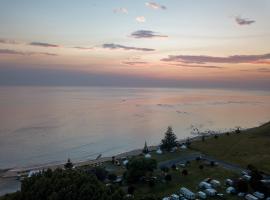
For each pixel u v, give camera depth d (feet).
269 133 524.93
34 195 189.47
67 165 408.67
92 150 574.56
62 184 193.77
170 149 483.51
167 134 499.92
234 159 417.49
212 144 505.66
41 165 458.50
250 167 362.53
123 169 395.75
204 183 306.14
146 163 323.57
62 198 182.60
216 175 347.15
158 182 319.88
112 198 189.47
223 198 279.69
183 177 339.36
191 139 617.21
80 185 196.75
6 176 392.47
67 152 552.00
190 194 279.90
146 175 333.83
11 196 202.69
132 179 320.29
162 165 390.42
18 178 383.04
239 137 527.40
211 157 437.99
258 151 438.40
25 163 470.80
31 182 205.46
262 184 291.58
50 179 201.16
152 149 543.80
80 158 511.81
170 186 311.06
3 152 534.78
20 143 607.37
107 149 586.04
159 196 282.97
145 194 287.28
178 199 274.36
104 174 336.08
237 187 295.69
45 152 545.85
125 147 604.49
